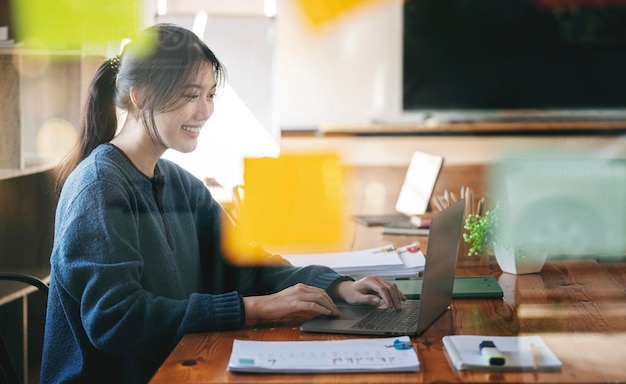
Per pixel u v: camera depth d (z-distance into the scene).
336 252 2.17
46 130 2.50
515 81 5.18
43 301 2.59
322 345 1.41
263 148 3.16
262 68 3.37
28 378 2.56
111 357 1.63
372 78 5.21
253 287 1.92
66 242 1.59
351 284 1.73
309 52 5.18
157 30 1.82
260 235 2.41
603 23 5.17
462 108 5.26
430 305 1.53
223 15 3.34
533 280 1.94
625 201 2.53
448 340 1.41
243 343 1.42
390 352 1.37
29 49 2.50
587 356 1.37
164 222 1.81
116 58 1.81
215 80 1.88
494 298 1.77
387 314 1.62
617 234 2.36
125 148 1.78
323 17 5.20
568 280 1.94
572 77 5.24
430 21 5.26
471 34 5.29
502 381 1.25
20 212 2.59
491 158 4.73
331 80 5.22
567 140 5.07
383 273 1.96
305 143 4.77
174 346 1.54
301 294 1.59
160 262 1.73
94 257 1.57
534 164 3.81
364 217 2.76
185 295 1.81
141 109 1.77
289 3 5.16
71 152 1.80
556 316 1.62
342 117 5.24
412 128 5.05
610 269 2.05
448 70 5.29
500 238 2.03
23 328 2.54
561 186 2.52
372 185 3.22
